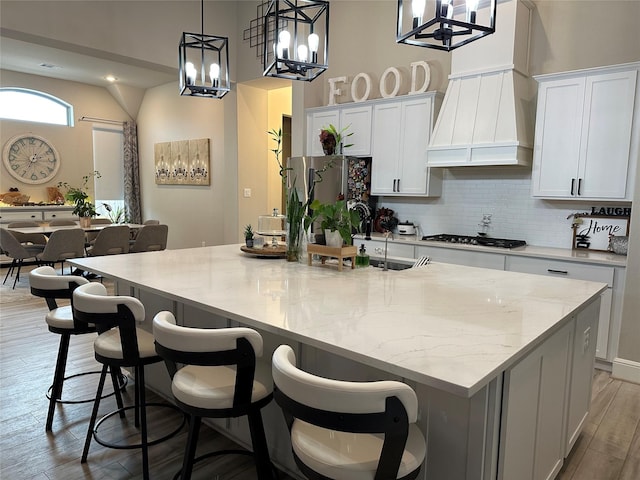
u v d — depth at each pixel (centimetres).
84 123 829
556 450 204
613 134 347
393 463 118
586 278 347
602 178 354
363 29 541
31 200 778
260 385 172
